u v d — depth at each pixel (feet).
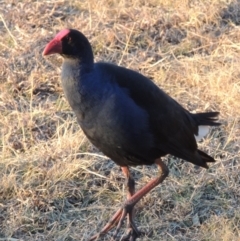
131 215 30.81
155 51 45.09
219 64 43.14
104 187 34.09
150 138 29.76
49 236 31.63
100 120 28.84
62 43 28.45
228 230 30.66
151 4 49.98
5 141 36.94
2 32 47.52
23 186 34.06
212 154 36.04
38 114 39.29
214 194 33.73
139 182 34.53
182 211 32.65
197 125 32.65
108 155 30.60
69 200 33.65
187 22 47.01
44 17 48.73
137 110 29.01
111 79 28.84
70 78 28.71
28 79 42.16
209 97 40.50
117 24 46.68
